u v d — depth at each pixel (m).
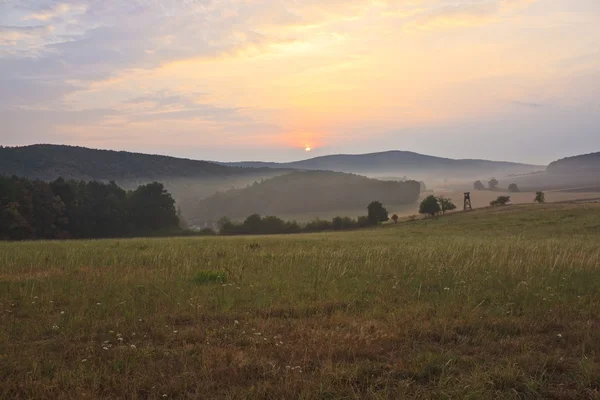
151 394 4.24
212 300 7.61
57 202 65.62
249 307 7.21
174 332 5.84
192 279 9.56
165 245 20.28
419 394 4.19
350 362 4.92
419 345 5.40
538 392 4.25
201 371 4.66
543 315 6.50
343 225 85.69
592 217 50.09
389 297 7.90
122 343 5.62
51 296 7.85
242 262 12.35
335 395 4.16
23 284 8.97
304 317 6.70
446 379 4.39
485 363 4.82
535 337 5.63
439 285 8.91
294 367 4.67
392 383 4.40
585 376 4.44
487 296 7.78
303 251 16.11
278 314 6.89
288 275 10.17
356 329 5.96
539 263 11.30
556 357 4.89
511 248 15.75
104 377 4.54
